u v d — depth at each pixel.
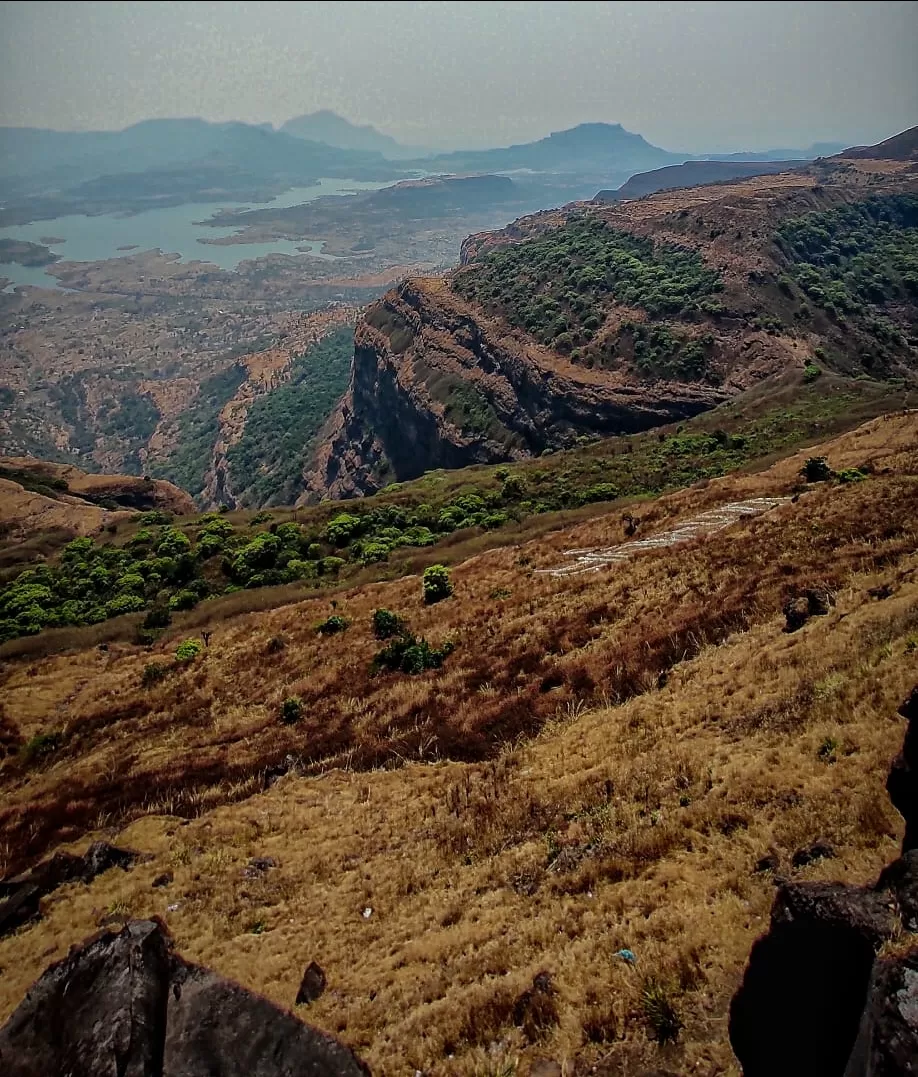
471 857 12.93
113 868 14.64
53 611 49.28
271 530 59.66
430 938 10.66
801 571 20.64
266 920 12.41
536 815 13.45
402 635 29.55
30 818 19.77
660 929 8.59
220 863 14.54
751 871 8.92
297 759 20.58
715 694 14.86
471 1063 7.67
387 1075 8.04
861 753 10.03
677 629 20.23
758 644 16.42
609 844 11.08
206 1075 6.42
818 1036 5.55
